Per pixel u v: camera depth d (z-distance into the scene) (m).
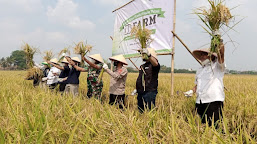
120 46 10.45
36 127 2.93
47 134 2.90
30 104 4.55
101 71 6.23
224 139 2.78
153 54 4.77
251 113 4.10
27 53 9.28
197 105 4.39
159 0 8.02
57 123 3.20
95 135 3.07
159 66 4.93
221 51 3.57
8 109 3.90
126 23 9.98
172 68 7.39
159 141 2.77
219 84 4.04
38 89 8.04
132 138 2.76
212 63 4.17
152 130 2.96
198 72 4.55
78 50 6.29
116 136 2.85
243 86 11.29
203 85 4.16
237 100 5.39
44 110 3.88
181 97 6.59
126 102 6.59
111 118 3.40
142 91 5.05
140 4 8.96
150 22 8.44
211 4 3.52
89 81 6.57
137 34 4.87
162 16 7.88
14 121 3.22
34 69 9.22
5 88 7.39
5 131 2.83
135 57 9.48
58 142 2.73
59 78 8.73
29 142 2.61
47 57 9.55
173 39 7.48
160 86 10.73
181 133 2.86
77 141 2.69
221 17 3.33
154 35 8.18
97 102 4.61
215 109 4.00
